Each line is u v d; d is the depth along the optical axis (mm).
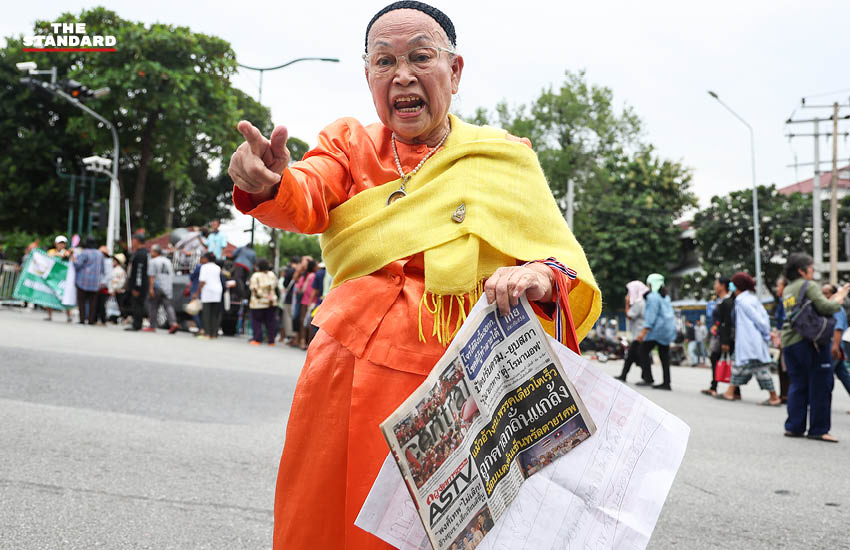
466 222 1636
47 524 2881
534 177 1750
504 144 1727
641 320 11258
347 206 1725
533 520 1518
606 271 34812
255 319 13180
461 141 1760
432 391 1411
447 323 1619
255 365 8836
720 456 5312
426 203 1667
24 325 11414
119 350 8820
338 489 1597
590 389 1554
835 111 26328
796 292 6434
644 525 1471
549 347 1551
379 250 1652
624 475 1513
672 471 1501
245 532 2957
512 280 1536
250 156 1468
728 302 10055
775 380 15516
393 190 1718
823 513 3801
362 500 1545
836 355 6516
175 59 31078
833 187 26109
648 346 10797
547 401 1556
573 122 44031
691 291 32969
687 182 37156
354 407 1576
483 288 1667
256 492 3533
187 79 30016
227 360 9094
